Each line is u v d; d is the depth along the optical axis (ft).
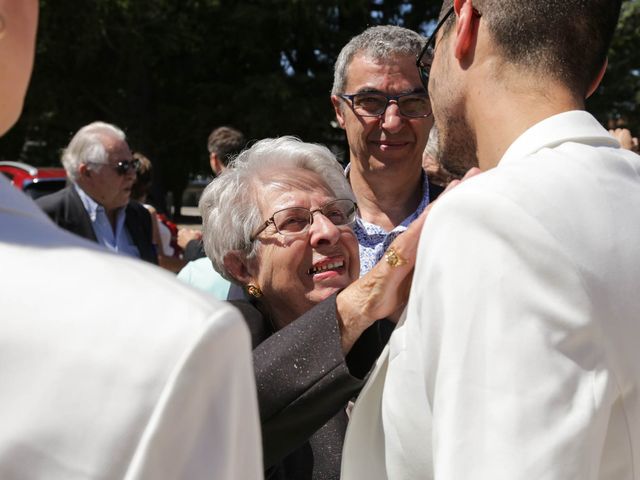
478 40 4.16
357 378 5.16
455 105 4.35
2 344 2.06
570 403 3.23
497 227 3.42
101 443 2.01
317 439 6.11
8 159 60.34
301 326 5.24
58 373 2.04
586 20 3.99
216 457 2.14
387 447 4.02
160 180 58.54
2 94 2.37
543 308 3.30
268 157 7.02
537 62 4.00
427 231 3.66
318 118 52.13
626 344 3.40
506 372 3.26
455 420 3.31
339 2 52.47
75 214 15.26
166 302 2.13
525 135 3.90
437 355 3.51
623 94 54.49
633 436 3.47
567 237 3.39
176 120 58.03
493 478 3.17
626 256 3.47
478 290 3.38
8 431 2.02
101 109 58.80
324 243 6.68
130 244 16.33
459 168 4.58
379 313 5.22
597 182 3.62
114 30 52.11
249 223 6.81
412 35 9.64
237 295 8.09
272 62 57.93
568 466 3.16
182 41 53.42
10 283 2.12
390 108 9.36
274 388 5.08
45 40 50.78
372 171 9.62
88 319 2.08
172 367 2.05
